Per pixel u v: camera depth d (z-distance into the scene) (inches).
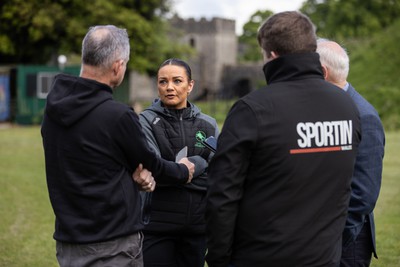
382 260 316.8
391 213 424.5
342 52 194.1
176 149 215.0
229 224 151.7
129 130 163.0
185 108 220.5
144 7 1754.4
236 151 148.9
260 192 152.3
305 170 150.9
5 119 1485.0
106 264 163.0
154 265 210.2
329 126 154.1
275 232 151.3
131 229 165.0
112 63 165.3
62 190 164.9
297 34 155.2
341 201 157.6
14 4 1551.4
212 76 3713.1
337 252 157.8
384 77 1312.7
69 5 1612.9
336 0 2623.0
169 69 216.2
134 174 169.2
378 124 186.9
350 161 158.6
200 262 217.8
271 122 149.3
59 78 167.3
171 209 210.1
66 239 163.0
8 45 1616.6
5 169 669.3
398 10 2564.0
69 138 162.2
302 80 155.8
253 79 3430.1
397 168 633.0
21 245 360.5
